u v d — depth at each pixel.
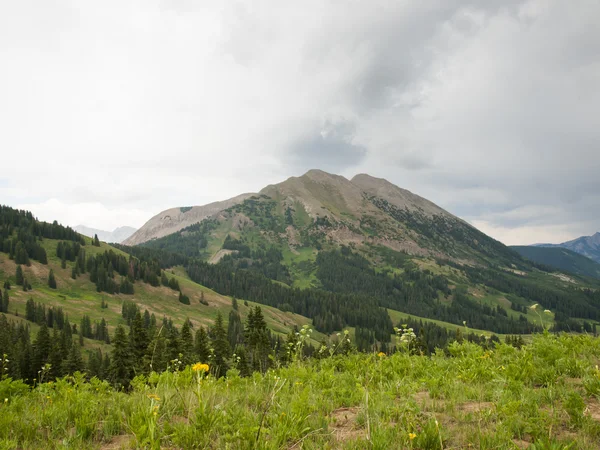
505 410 4.69
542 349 8.48
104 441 4.39
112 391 6.96
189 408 5.00
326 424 4.66
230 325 139.00
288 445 4.12
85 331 117.50
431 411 5.24
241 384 7.61
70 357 54.03
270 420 4.71
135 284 184.62
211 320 171.00
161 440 4.09
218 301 197.25
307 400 5.38
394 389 6.74
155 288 187.75
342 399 6.16
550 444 3.57
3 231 191.88
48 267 174.50
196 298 194.00
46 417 5.01
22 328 90.56
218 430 4.30
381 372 8.26
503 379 6.68
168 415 4.98
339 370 9.84
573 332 10.56
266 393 6.76
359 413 5.12
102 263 182.62
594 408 5.00
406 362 9.04
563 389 5.78
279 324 180.00
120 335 44.00
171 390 6.09
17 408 5.63
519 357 8.67
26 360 52.41
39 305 123.62
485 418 4.65
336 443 4.05
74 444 4.09
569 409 4.55
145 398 5.66
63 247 190.62
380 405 5.36
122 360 42.81
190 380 6.62
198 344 37.50
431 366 8.81
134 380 7.19
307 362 10.04
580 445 3.63
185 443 3.92
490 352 9.66
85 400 5.77
